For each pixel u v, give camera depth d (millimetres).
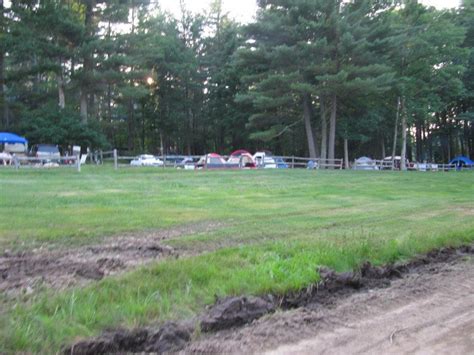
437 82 42875
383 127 52656
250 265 5648
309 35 35000
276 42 35969
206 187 16750
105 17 37312
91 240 7332
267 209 11547
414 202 13852
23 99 43000
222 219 9750
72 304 4098
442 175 29547
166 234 7988
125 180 18453
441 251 7086
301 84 32938
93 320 3869
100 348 3568
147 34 39031
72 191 14234
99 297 4336
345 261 5898
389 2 38781
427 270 6270
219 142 60906
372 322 4395
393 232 8195
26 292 4594
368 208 12180
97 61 35969
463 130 62000
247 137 53062
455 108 57781
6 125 37688
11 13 36594
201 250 6793
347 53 34312
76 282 5020
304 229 8633
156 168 25297
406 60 41250
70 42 36000
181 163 32031
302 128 46312
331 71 34625
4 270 5457
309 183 19812
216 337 3959
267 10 35844
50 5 32969
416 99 42875
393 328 4246
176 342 3787
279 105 36656
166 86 53438
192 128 59000
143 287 4688
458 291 5379
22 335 3449
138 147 60562
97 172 21406
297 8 34188
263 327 4188
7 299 4344
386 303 4945
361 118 44719
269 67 37344
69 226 8391
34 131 34781
